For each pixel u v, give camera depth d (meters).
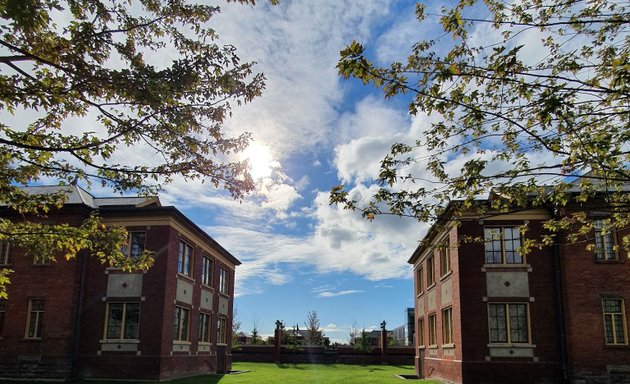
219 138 7.48
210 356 27.47
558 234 18.67
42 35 6.41
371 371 29.78
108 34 6.61
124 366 20.67
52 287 21.28
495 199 8.16
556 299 18.42
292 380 21.52
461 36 6.09
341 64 5.86
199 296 25.92
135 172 7.43
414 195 7.80
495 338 18.48
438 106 6.18
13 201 8.53
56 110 7.37
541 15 6.25
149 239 21.75
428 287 25.86
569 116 5.94
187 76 6.63
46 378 20.33
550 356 18.00
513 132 6.77
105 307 21.41
